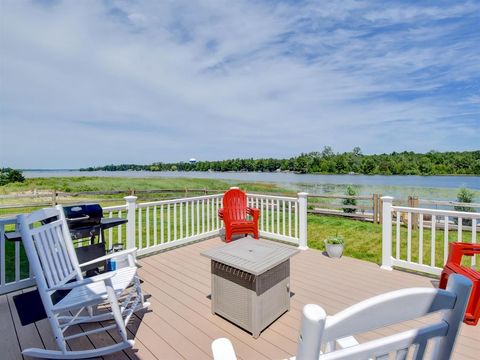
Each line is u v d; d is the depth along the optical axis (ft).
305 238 16.74
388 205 13.23
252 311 8.10
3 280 10.75
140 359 7.27
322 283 11.83
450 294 2.53
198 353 7.46
